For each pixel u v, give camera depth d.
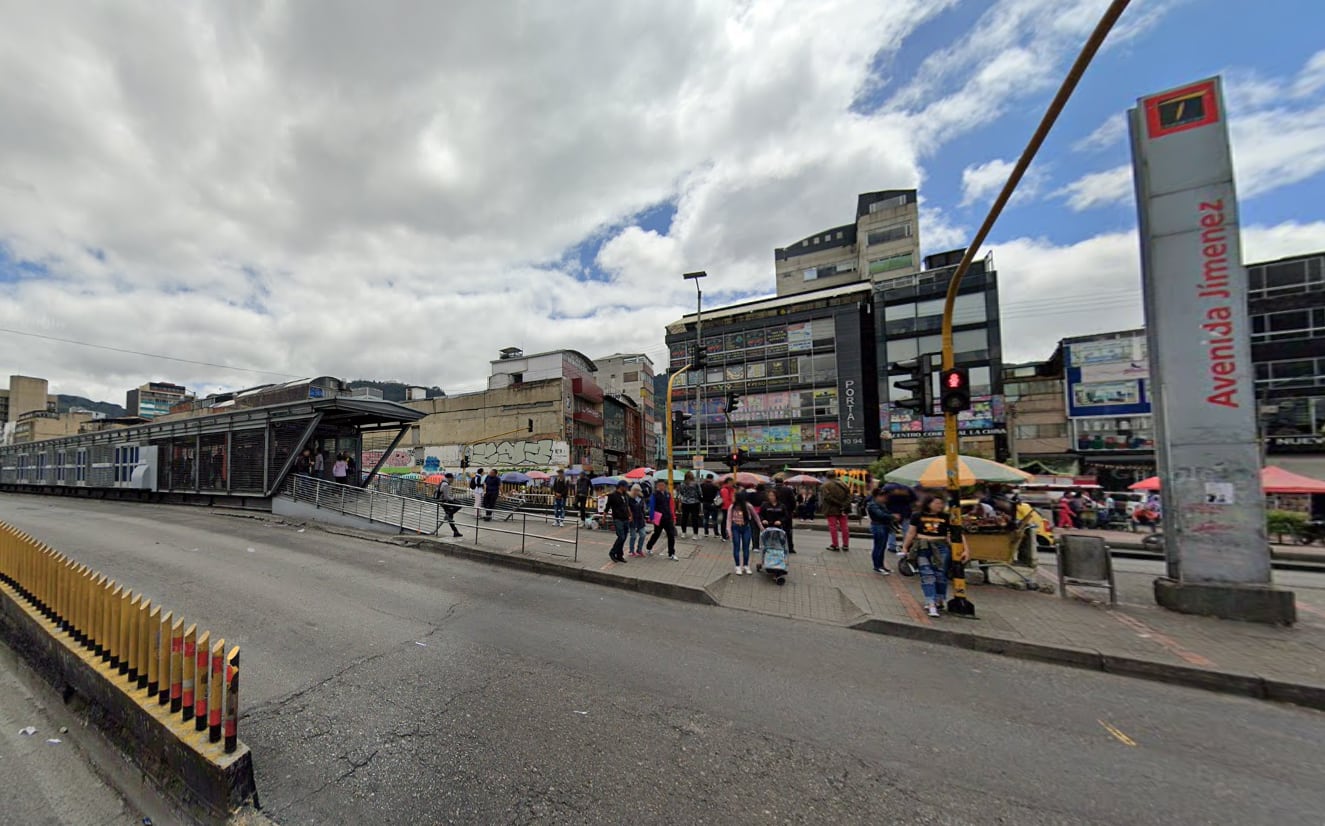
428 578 8.46
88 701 3.85
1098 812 2.98
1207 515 6.96
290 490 15.30
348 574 8.45
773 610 7.24
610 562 9.66
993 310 34.19
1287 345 25.91
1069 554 7.66
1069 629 6.20
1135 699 4.65
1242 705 4.58
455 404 42.25
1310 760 3.64
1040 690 4.80
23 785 3.17
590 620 6.52
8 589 5.65
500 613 6.66
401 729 3.71
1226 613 6.62
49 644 4.46
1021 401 32.69
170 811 2.88
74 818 2.88
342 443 17.50
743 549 9.13
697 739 3.68
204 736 2.99
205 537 11.53
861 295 38.94
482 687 4.44
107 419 44.31
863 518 19.94
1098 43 4.35
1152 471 28.84
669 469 13.84
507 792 3.01
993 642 5.86
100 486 21.75
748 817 2.84
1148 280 7.52
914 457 31.95
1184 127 7.30
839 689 4.67
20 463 27.80
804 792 3.09
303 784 3.07
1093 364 30.59
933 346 35.56
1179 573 7.08
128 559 9.12
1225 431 6.95
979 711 4.31
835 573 9.45
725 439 41.16
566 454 38.22
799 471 29.98
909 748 3.66
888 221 49.44
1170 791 3.22
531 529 13.95
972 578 8.70
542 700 4.23
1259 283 26.61
